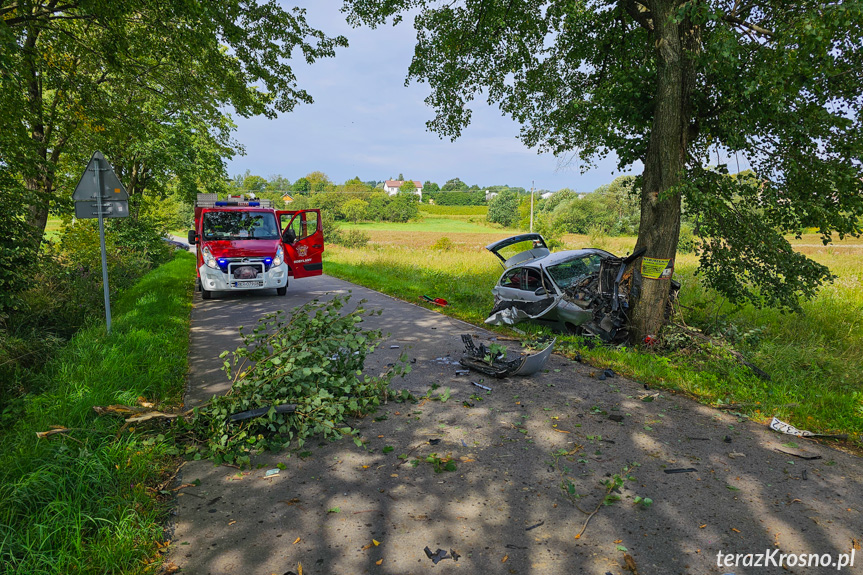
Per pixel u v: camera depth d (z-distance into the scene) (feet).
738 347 24.52
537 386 19.40
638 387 19.24
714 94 25.11
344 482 12.23
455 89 39.06
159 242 81.10
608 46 33.04
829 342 26.61
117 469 11.77
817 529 9.96
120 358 20.18
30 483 10.47
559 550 9.42
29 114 33.47
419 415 16.58
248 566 9.12
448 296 43.32
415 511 10.87
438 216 421.59
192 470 13.00
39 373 19.31
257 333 17.34
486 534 9.98
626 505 10.94
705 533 9.87
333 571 8.93
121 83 45.98
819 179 23.06
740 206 25.85
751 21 24.34
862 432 14.90
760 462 12.97
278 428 14.76
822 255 77.56
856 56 21.27
